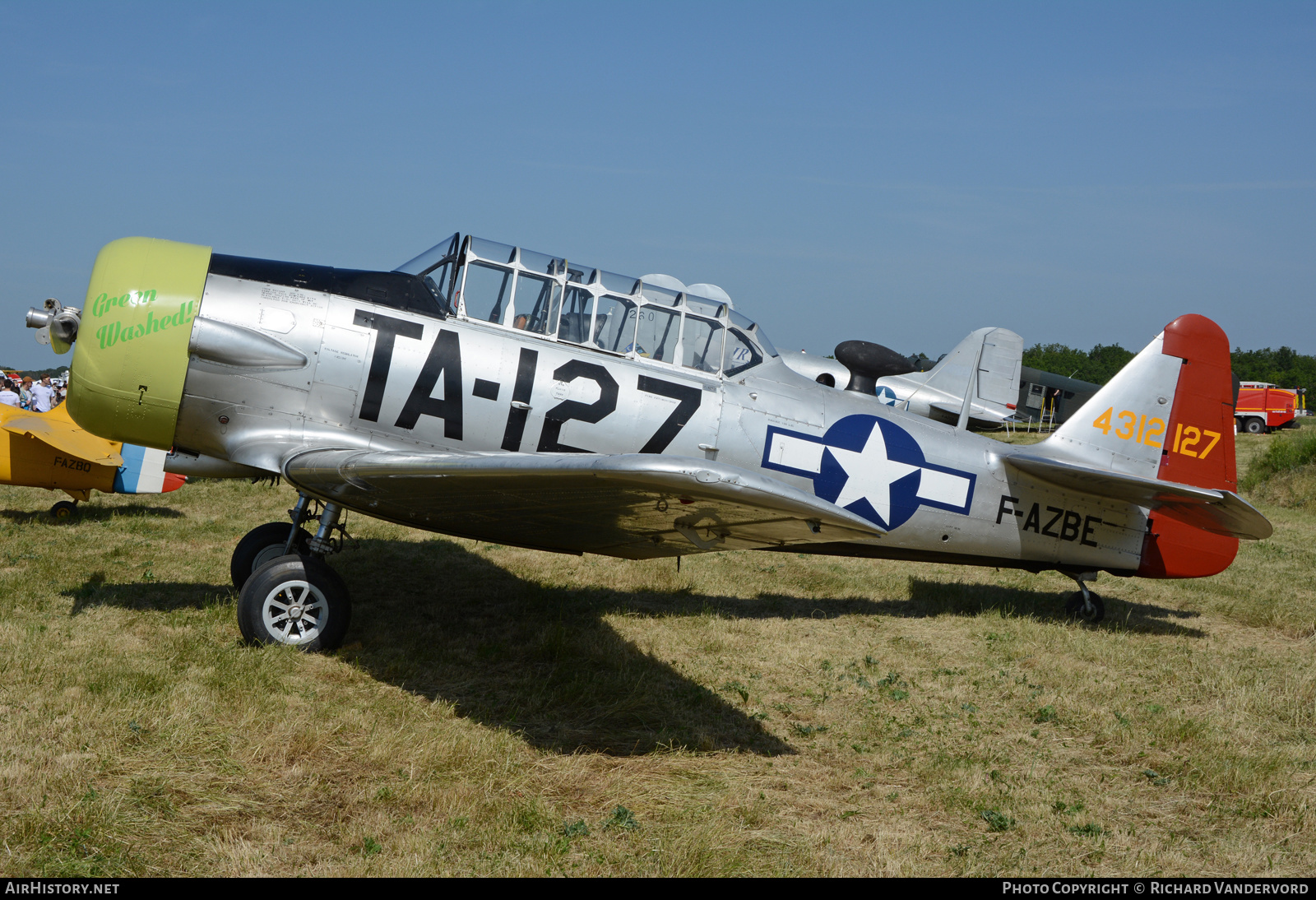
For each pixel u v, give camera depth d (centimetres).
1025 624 727
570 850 329
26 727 392
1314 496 1666
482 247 622
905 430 712
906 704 529
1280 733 495
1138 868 342
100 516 991
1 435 920
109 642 524
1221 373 784
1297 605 827
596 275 644
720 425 658
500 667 545
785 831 359
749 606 759
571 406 618
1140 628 746
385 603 683
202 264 576
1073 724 501
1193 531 764
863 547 724
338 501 563
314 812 346
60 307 627
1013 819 379
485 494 472
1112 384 773
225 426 572
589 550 589
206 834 321
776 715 500
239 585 639
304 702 457
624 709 481
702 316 668
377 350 583
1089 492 732
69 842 304
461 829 337
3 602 602
